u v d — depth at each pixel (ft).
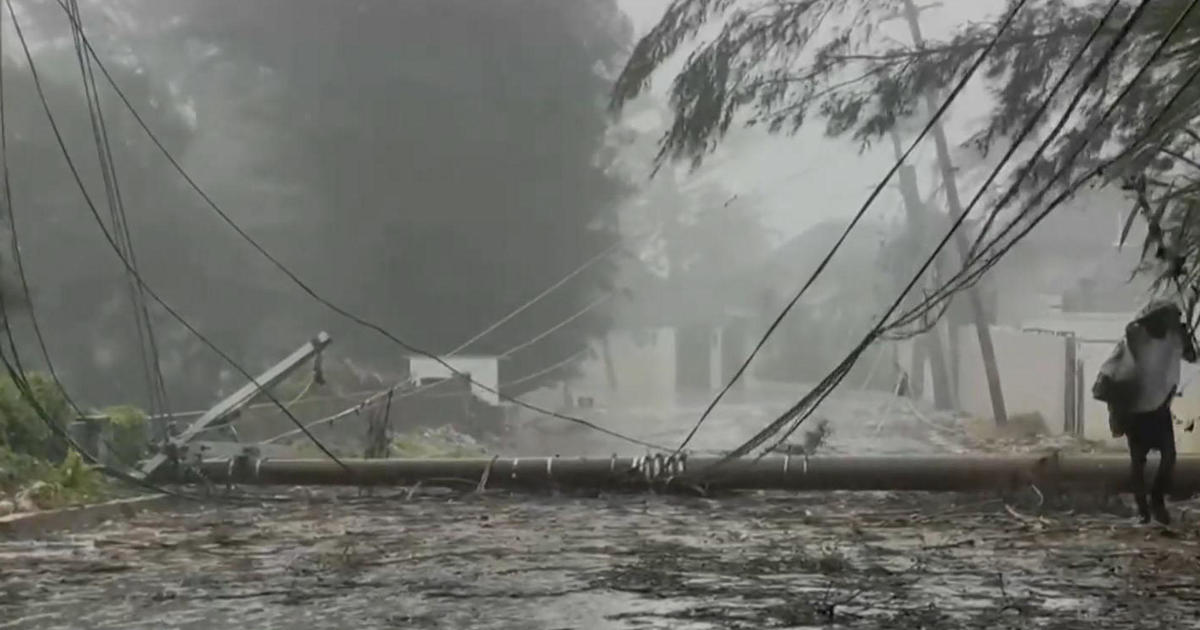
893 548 64.54
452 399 180.65
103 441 95.45
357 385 177.88
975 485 84.48
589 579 55.26
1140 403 70.23
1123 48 78.59
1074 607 47.57
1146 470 79.87
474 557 62.59
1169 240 77.97
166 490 93.50
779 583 53.67
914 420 182.91
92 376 185.68
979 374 199.11
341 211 210.59
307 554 64.34
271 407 144.87
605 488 94.63
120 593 52.49
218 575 57.21
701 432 177.17
